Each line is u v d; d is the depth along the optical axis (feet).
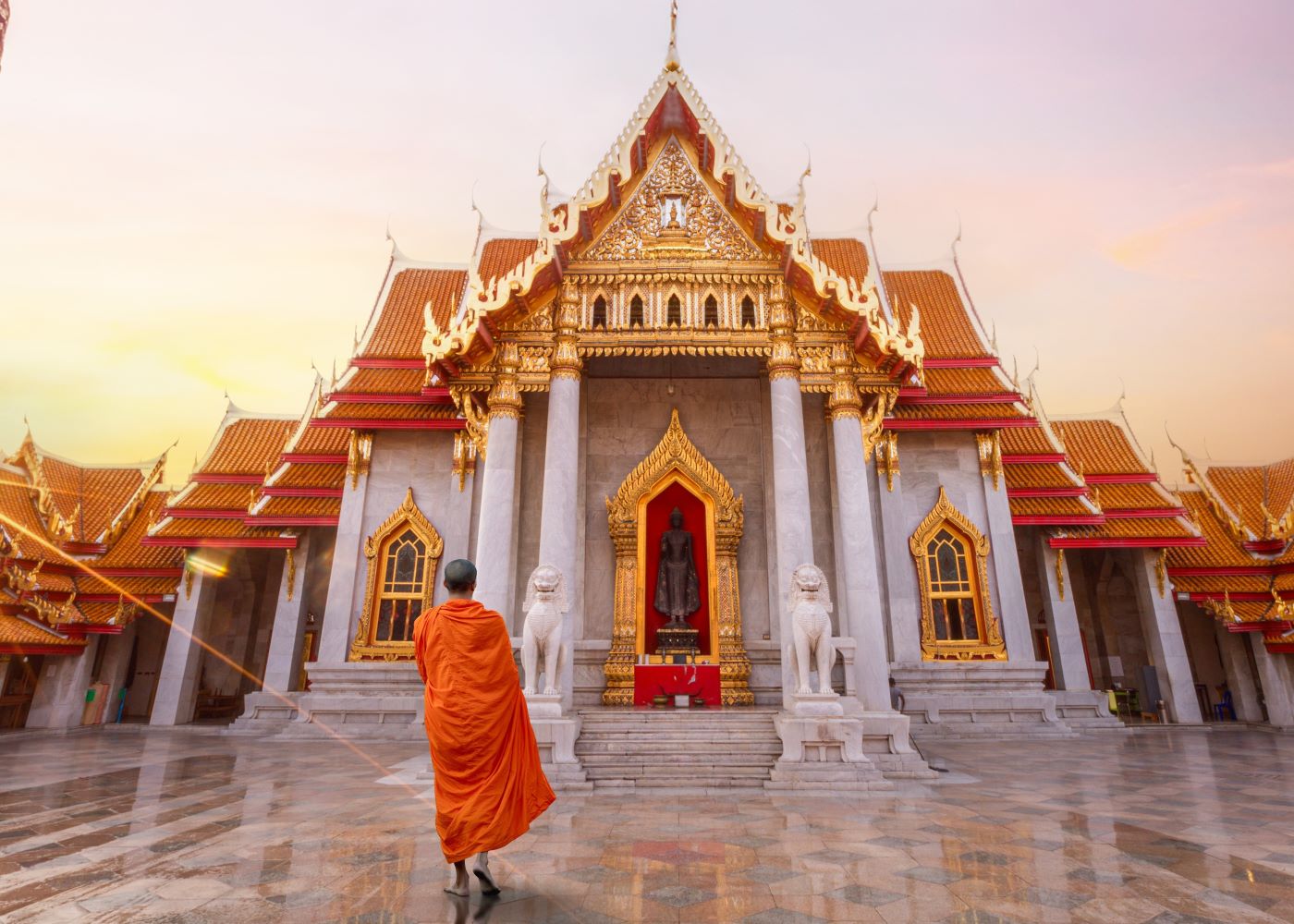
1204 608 96.17
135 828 28.53
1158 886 20.74
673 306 52.31
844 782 38.42
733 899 19.42
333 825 28.94
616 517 59.11
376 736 68.64
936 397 81.76
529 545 56.75
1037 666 73.92
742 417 63.00
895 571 77.20
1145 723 90.07
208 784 40.40
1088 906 19.03
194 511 87.51
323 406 81.20
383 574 75.51
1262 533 100.58
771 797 36.11
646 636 57.47
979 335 91.76
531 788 19.52
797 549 45.88
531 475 58.18
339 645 73.36
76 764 50.08
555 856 24.08
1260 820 30.35
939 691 73.82
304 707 69.87
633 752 42.37
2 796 36.52
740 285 52.37
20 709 86.53
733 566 57.98
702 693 53.72
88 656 88.89
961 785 39.88
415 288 93.45
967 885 20.76
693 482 59.72
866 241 98.27
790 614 44.45
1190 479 110.93
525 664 42.04
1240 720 94.12
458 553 74.02
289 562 85.66
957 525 79.51
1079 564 114.62
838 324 51.47
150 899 19.30
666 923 17.58
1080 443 102.53
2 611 84.07
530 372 50.85
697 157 54.70
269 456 96.89
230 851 24.56
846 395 50.55
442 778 19.13
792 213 51.47
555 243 49.08
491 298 48.60
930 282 100.68
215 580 94.27
